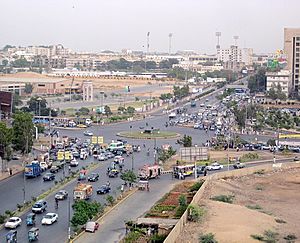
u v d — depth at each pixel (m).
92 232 83.31
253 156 160.75
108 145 166.75
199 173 135.00
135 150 163.88
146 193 112.12
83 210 85.38
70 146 165.25
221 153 164.62
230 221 91.69
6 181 120.81
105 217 92.12
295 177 137.88
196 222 90.56
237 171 137.00
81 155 150.25
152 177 128.50
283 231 88.38
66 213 94.50
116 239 80.00
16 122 140.38
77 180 122.38
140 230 83.06
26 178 124.06
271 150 173.62
